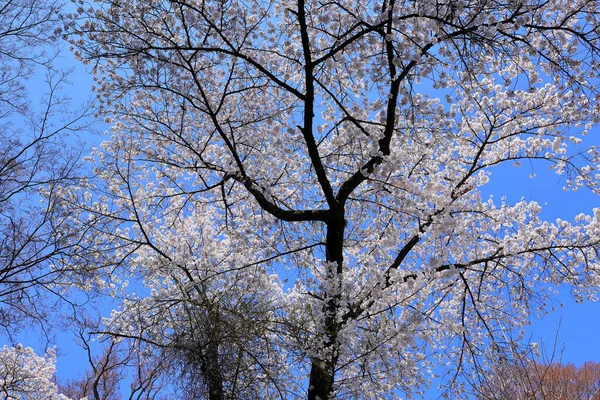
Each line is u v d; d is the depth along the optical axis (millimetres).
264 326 6992
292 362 7152
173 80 8648
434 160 9789
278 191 9727
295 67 8695
